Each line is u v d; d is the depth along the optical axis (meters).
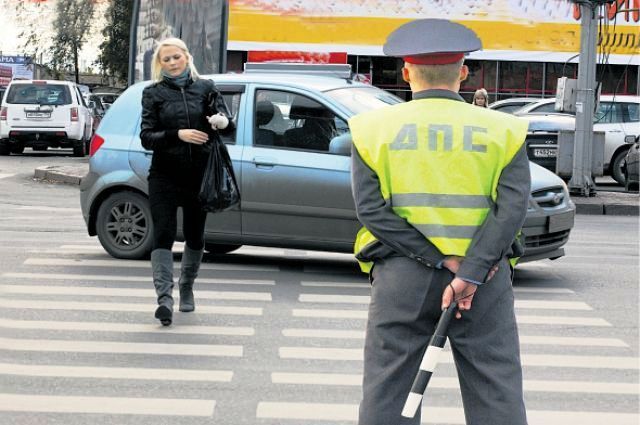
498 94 56.41
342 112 15.79
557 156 31.45
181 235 16.66
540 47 55.50
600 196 31.28
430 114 6.20
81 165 39.06
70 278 15.12
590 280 16.19
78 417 8.90
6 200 27.66
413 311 6.16
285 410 9.17
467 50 6.16
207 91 12.27
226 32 29.50
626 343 11.98
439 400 9.59
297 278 15.71
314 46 54.78
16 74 93.81
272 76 16.45
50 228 21.23
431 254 6.09
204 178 12.12
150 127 12.16
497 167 6.13
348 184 15.44
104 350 11.12
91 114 50.88
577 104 30.88
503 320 6.20
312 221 15.70
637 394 9.94
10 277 15.14
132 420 8.83
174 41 12.20
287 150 15.87
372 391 6.20
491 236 6.01
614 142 37.09
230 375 10.25
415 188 6.11
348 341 11.74
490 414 6.10
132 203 16.70
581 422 9.04
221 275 15.79
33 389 9.70
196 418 8.91
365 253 6.36
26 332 11.86
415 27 6.28
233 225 16.06
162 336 11.77
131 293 14.12
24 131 46.53
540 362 11.05
